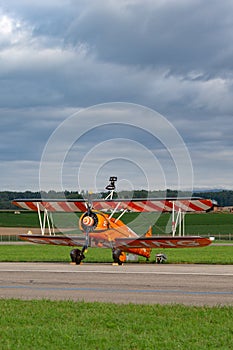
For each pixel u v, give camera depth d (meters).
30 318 13.98
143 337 12.08
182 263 33.00
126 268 28.06
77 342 11.62
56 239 34.09
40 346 11.33
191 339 11.92
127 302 16.73
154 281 21.78
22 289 19.59
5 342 11.59
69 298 17.27
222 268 28.19
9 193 155.12
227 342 11.72
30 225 117.81
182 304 15.94
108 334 12.33
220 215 149.75
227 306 15.70
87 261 34.84
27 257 38.41
